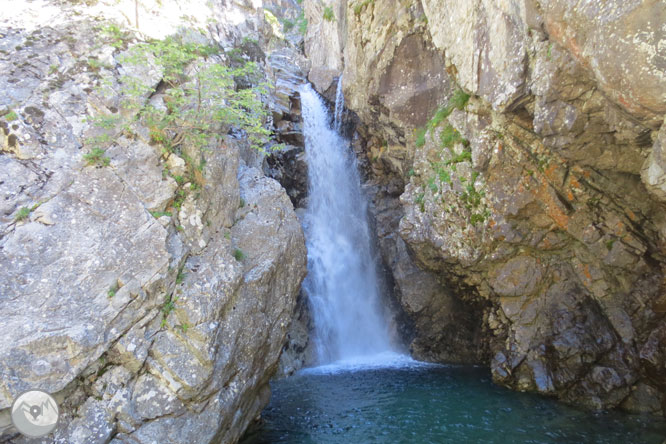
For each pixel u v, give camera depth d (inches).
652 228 328.8
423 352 505.0
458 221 386.9
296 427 313.6
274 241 293.1
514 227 361.7
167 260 226.2
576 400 344.2
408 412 338.0
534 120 261.0
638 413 322.7
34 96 250.5
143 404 204.5
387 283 575.2
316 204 633.0
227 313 246.1
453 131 391.5
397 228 551.8
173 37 340.5
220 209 273.9
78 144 244.7
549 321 375.6
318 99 684.7
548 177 340.2
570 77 224.8
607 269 355.9
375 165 589.9
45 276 201.0
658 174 196.5
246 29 461.4
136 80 266.7
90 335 192.7
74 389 191.8
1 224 209.3
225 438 242.4
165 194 247.0
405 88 448.1
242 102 280.2
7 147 230.8
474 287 426.6
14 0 296.5
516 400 353.7
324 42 741.9
